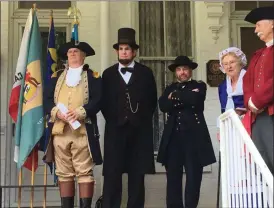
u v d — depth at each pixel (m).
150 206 5.31
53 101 4.12
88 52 4.23
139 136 4.31
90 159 4.01
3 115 5.38
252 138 3.38
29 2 5.69
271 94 3.13
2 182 5.31
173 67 4.58
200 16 5.61
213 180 5.37
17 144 4.37
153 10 5.73
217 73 5.52
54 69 4.62
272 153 3.24
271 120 3.27
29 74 4.40
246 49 5.84
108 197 4.20
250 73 3.43
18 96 4.45
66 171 4.02
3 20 5.51
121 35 4.36
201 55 5.56
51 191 5.43
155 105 4.51
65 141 3.97
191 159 4.31
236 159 3.13
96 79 4.13
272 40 3.35
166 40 5.71
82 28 5.53
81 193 3.96
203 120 4.42
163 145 4.45
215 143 5.41
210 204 5.32
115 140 4.25
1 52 5.45
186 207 4.27
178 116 4.40
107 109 4.31
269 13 3.34
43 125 4.34
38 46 4.50
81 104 4.02
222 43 5.61
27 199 5.39
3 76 5.42
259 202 2.86
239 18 5.85
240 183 3.06
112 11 5.55
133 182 4.30
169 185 4.41
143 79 4.37
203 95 4.41
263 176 2.77
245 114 3.59
